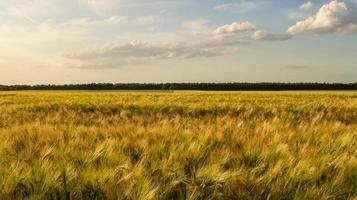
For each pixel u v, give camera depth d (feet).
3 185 9.30
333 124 22.44
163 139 14.70
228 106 45.60
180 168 11.03
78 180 9.68
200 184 9.80
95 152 12.06
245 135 16.11
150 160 11.89
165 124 20.29
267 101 58.54
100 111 41.34
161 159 12.21
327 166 11.21
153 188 9.46
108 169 10.54
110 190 9.28
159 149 13.21
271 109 41.06
